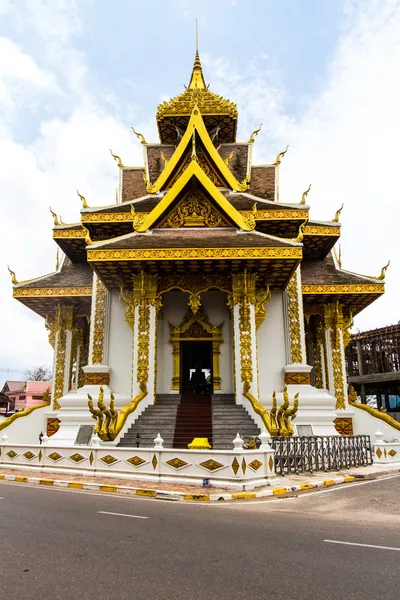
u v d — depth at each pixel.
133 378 19.61
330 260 27.00
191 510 8.98
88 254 18.53
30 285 24.66
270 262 18.86
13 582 4.78
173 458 12.33
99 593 4.49
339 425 23.58
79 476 13.40
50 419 24.89
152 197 23.88
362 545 6.34
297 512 8.91
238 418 18.25
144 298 19.94
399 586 4.75
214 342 22.34
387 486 12.72
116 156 28.36
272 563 5.48
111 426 16.30
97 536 6.66
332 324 25.53
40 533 6.79
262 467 12.12
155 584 4.74
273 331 22.36
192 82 29.98
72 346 26.12
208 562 5.50
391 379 39.75
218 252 18.33
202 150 23.86
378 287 24.30
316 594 4.52
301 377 21.25
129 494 11.05
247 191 26.19
